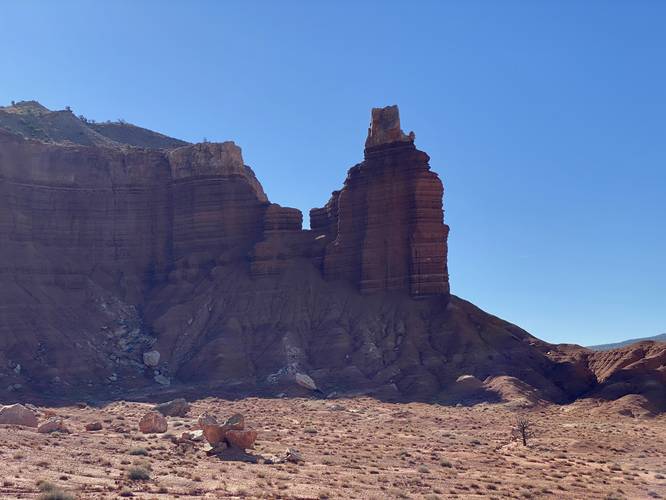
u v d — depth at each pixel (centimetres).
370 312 12775
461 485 4581
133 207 15300
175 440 5825
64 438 5859
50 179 14725
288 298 13338
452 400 10244
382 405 9900
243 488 3966
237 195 14975
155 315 13825
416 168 13312
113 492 3597
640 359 10312
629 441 7100
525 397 9900
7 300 12531
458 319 12119
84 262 14625
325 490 4069
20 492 3425
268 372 11738
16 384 10769
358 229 13650
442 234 13125
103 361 12400
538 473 5278
